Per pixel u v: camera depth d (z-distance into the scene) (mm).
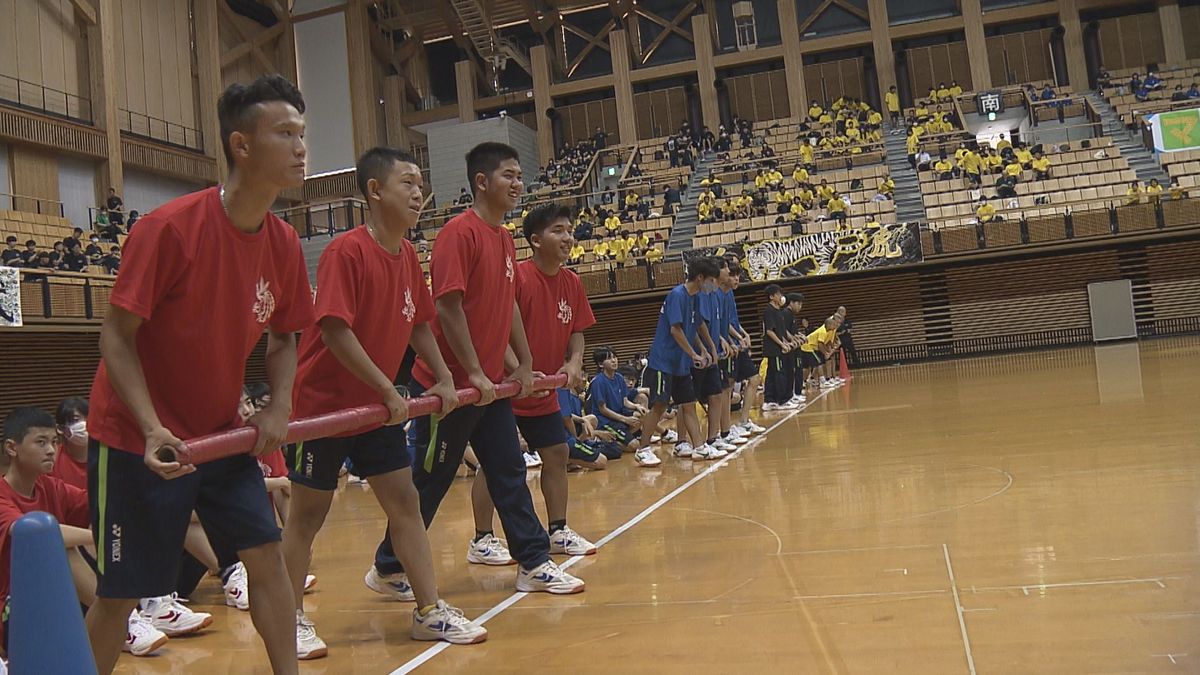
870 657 2082
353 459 2729
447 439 3164
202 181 21750
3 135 16156
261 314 2041
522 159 25703
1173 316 17188
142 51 20359
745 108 26234
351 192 25125
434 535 4602
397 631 2812
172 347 1912
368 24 26109
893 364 17797
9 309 12312
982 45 24469
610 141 27000
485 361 3240
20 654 1251
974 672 1922
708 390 6906
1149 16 24406
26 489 2764
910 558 2975
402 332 2830
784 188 20109
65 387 13820
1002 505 3699
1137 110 20984
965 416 7340
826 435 7137
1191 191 16828
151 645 2758
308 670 2461
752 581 2904
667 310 6535
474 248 3186
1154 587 2381
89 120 18484
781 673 2037
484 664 2354
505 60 26750
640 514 4469
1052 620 2203
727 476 5527
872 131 22922
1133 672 1833
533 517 3223
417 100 28172
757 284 17859
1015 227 16594
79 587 2742
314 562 4137
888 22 25469
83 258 14172
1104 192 17625
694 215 20672
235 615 3305
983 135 22734
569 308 3900
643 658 2246
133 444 1873
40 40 17625
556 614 2793
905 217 18391
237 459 2057
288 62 25453
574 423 7125
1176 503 3381
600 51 27938
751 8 26516
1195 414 5859
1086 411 6695
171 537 1910
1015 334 17766
